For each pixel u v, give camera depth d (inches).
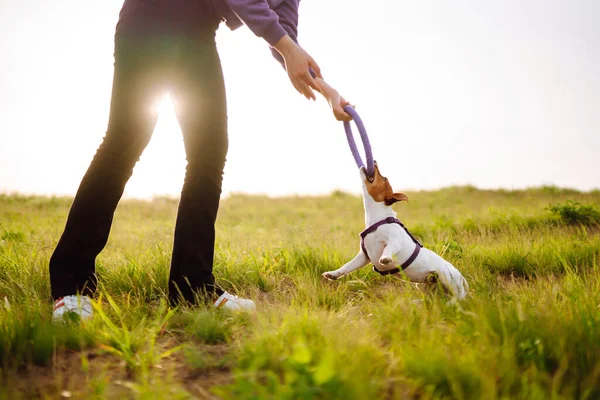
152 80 107.2
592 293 107.6
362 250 122.9
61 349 85.4
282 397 59.4
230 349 85.4
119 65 106.5
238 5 103.7
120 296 130.2
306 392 60.1
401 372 73.1
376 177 119.0
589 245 179.2
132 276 140.9
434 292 119.6
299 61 107.0
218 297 112.8
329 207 528.4
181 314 106.9
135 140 108.0
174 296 114.7
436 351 74.6
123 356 82.0
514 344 78.1
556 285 110.7
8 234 211.2
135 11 106.9
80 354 84.8
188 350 83.8
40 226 273.3
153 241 175.0
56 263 106.3
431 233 261.6
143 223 338.6
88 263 108.3
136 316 104.6
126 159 108.0
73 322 94.1
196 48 111.2
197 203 113.3
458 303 98.1
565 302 98.5
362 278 148.4
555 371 75.0
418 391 68.4
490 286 131.7
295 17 126.7
